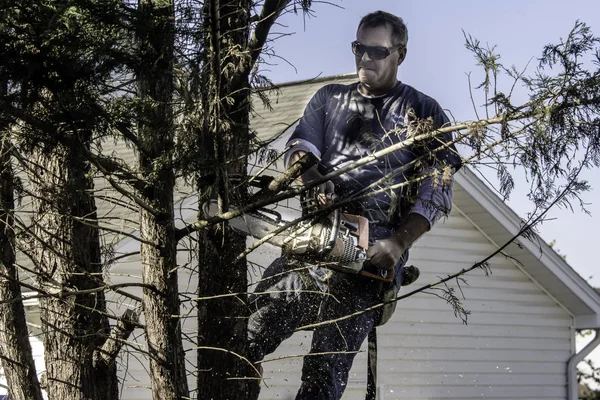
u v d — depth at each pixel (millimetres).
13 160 5332
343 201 4016
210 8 3936
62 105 3836
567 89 3570
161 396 4188
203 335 4406
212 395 4340
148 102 4023
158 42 4016
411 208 4406
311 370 4426
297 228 4191
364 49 4543
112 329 5008
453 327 11695
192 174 4344
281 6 4230
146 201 4266
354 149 4562
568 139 3613
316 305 4562
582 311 12328
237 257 4305
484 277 11953
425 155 3900
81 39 3873
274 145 8734
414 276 4949
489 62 3645
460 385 11570
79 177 4055
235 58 4336
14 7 3725
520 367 12023
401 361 11250
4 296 4992
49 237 4891
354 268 4230
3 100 3795
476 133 3684
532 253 11773
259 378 4492
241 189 4363
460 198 11570
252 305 4582
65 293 4098
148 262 4250
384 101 4598
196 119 4074
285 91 10547
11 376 5016
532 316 12219
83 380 4820
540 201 3812
